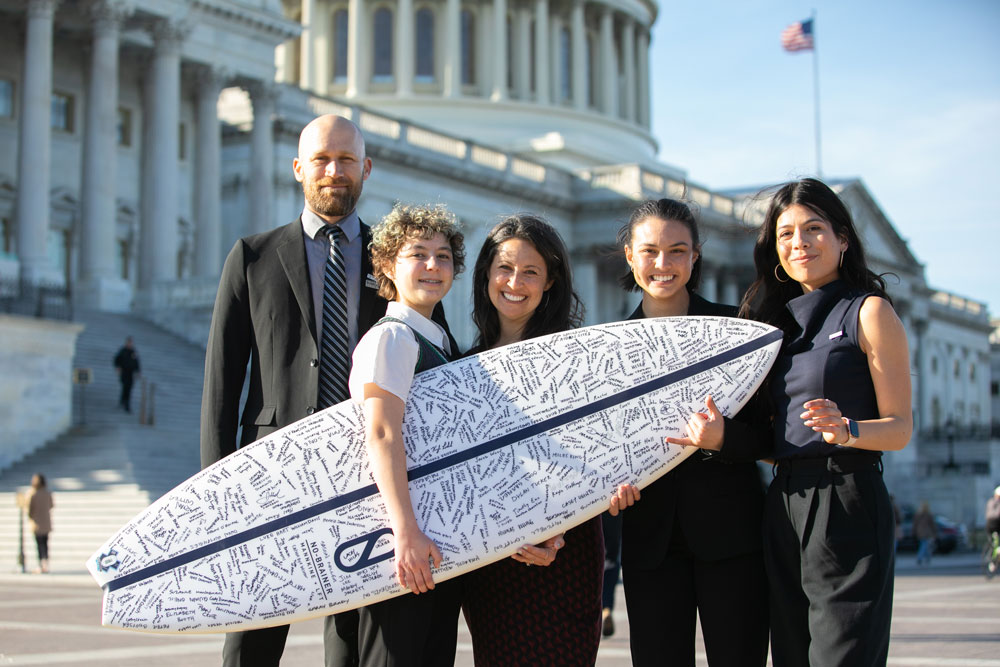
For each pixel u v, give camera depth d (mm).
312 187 6387
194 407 29266
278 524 5391
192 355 32938
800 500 5379
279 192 46781
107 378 29359
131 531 5457
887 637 5172
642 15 82625
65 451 25625
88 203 36406
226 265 6406
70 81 41000
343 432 5484
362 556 5309
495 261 5992
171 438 26641
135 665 9852
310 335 6191
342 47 74062
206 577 5359
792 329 5805
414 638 5391
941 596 18609
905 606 16359
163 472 24562
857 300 5508
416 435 5414
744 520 5766
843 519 5273
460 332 53094
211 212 40500
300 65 75188
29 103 35062
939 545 42812
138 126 42969
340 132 6387
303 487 5422
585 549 5691
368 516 5355
